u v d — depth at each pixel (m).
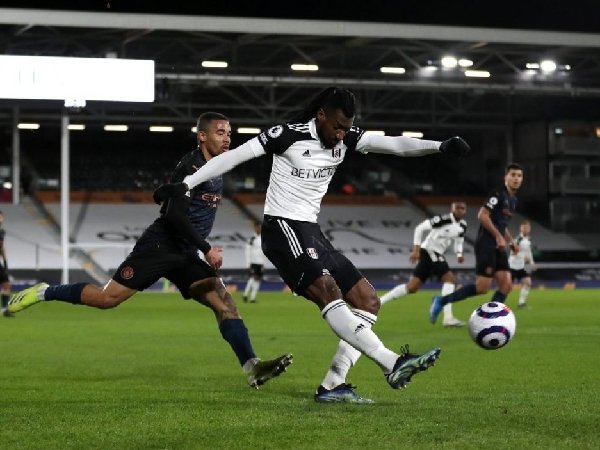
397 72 36.38
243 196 50.72
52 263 43.12
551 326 18.09
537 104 47.06
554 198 47.66
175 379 9.45
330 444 5.66
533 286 44.00
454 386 8.84
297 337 15.43
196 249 8.62
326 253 7.41
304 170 7.27
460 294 17.66
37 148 52.34
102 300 8.36
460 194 52.38
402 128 49.28
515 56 38.81
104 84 31.48
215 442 5.77
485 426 6.23
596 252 47.53
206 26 31.12
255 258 29.56
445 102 44.34
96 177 51.75
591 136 47.22
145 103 31.86
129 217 48.00
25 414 6.92
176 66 34.91
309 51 38.16
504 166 49.81
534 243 46.94
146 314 22.66
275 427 6.25
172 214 7.89
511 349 12.90
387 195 51.84
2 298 21.95
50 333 16.41
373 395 8.11
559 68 37.94
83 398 7.90
